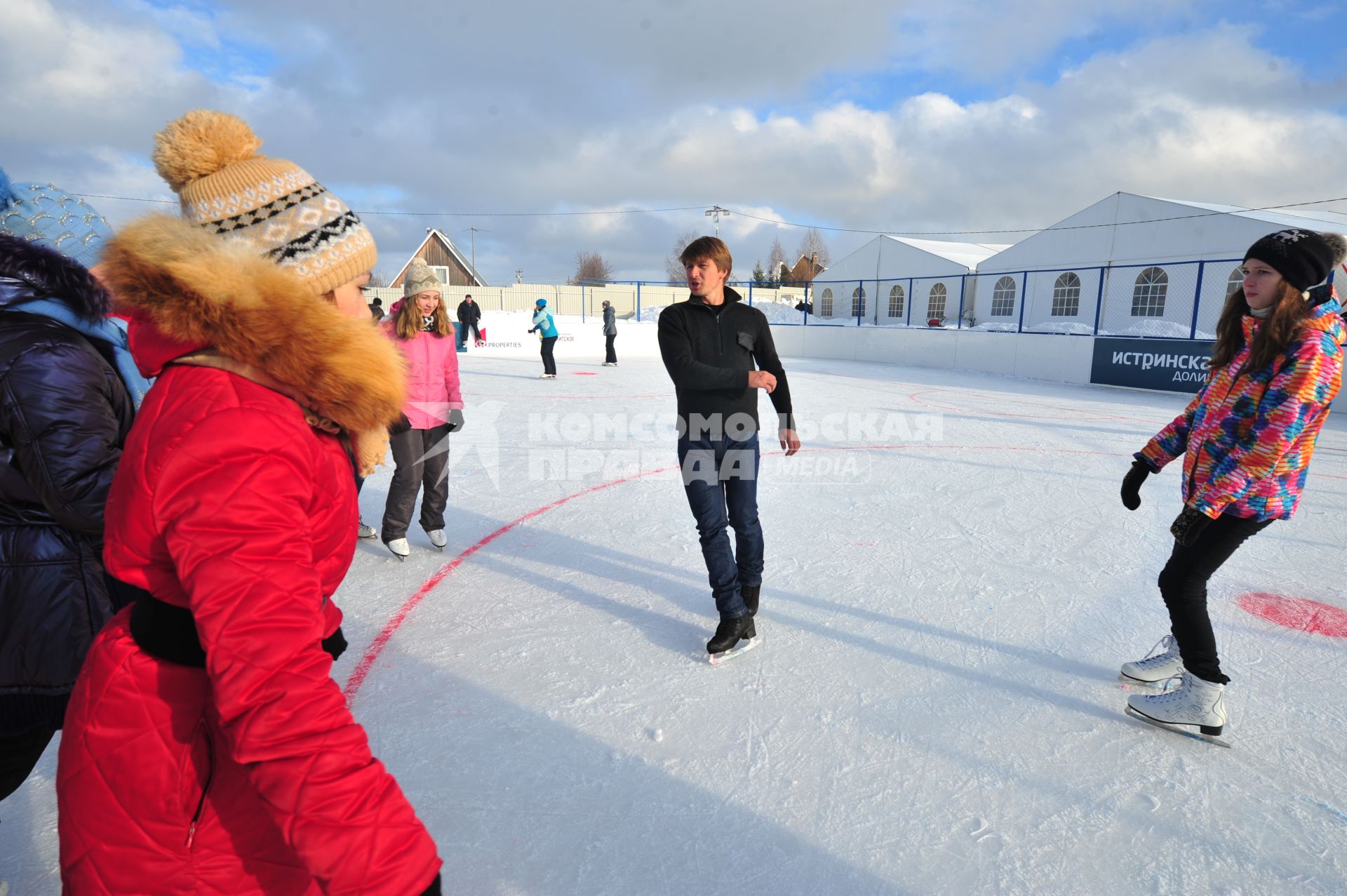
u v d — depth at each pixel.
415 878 0.87
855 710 2.59
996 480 5.94
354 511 1.10
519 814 2.05
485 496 5.46
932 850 1.93
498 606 3.48
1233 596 3.58
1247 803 2.11
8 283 1.37
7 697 1.43
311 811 0.82
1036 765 2.29
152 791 0.95
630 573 3.91
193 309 0.87
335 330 0.97
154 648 0.94
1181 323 20.66
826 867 1.87
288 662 0.84
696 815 2.05
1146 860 1.90
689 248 2.90
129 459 0.91
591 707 2.60
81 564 1.46
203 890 0.99
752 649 3.03
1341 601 3.52
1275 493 2.18
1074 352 13.93
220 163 1.01
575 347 22.50
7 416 1.32
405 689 2.71
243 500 0.85
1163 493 5.54
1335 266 2.07
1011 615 3.36
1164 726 2.49
